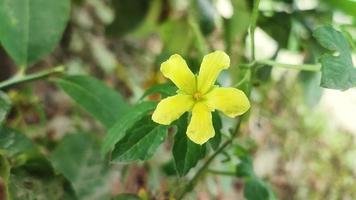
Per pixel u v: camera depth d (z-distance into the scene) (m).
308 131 0.49
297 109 0.48
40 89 0.40
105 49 0.46
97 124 0.37
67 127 0.37
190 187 0.19
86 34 0.45
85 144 0.22
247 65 0.17
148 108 0.15
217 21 0.28
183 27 0.28
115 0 0.30
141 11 0.30
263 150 0.45
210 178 0.28
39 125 0.33
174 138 0.14
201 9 0.27
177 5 0.31
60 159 0.22
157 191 0.23
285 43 0.25
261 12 0.24
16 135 0.17
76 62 0.44
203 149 0.15
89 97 0.20
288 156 0.46
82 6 0.45
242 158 0.20
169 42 0.28
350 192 0.46
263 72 0.23
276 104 0.46
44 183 0.17
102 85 0.20
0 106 0.17
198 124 0.13
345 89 0.14
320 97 0.25
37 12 0.20
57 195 0.17
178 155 0.14
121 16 0.30
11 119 0.29
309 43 0.25
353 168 0.48
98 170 0.22
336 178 0.46
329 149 0.49
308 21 0.25
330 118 0.54
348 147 0.50
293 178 0.45
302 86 0.26
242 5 0.25
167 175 0.22
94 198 0.21
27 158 0.17
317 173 0.47
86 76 0.20
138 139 0.15
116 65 0.45
